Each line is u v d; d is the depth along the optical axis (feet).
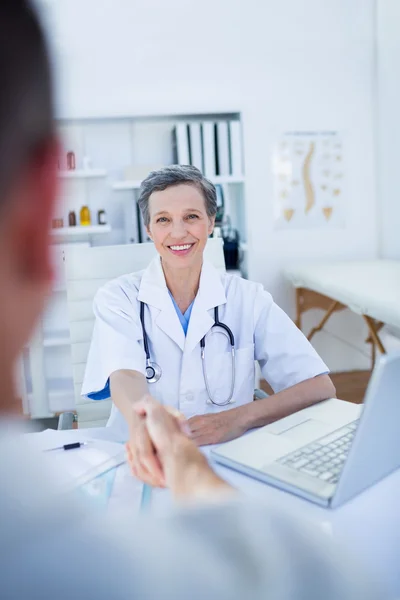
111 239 11.39
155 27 11.23
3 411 0.70
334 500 2.43
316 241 12.09
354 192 12.08
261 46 11.54
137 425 2.64
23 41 0.64
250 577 0.61
